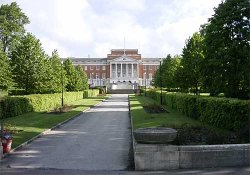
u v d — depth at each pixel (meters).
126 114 37.28
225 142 13.08
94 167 13.02
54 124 26.56
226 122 18.27
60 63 55.66
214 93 25.91
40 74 44.88
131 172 11.96
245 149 12.04
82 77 93.44
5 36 74.06
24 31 77.44
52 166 13.23
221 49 24.70
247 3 24.69
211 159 11.98
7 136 15.51
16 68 44.50
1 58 44.62
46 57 47.22
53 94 46.75
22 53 44.59
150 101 57.25
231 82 24.55
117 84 149.88
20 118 30.41
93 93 98.12
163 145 12.11
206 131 14.66
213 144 12.93
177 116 28.86
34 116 32.41
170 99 40.19
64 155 15.34
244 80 24.06
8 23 74.06
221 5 25.52
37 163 13.75
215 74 25.23
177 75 38.41
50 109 41.41
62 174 11.96
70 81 73.75
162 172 11.63
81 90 82.88
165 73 62.12
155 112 33.31
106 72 161.62
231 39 25.22
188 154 12.00
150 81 156.00
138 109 38.91
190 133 13.84
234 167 11.87
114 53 169.50
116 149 16.73
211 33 25.66
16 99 32.88
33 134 21.02
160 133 11.96
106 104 57.06
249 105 14.86
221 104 19.23
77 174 11.95
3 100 29.94
